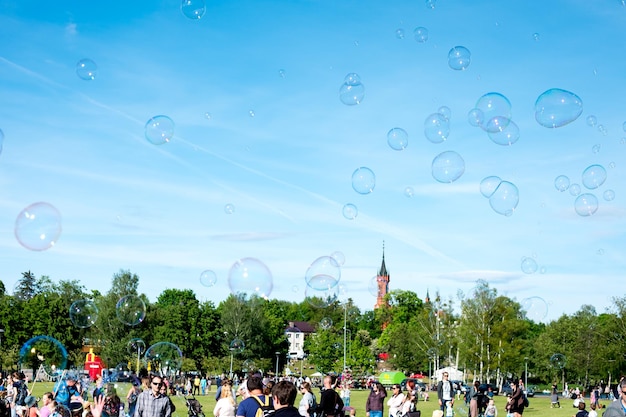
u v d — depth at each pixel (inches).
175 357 1386.6
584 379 2920.8
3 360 2158.0
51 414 475.5
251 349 2886.3
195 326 2842.0
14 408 597.3
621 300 2346.2
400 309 4264.3
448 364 2940.5
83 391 738.2
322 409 466.9
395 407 653.9
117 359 2539.4
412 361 3331.7
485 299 2379.4
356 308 4940.9
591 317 3102.9
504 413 1049.5
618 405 315.0
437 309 2765.7
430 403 1396.4
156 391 403.2
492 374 2524.6
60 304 2588.6
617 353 2284.7
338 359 3198.8
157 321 2827.3
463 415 983.0
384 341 4040.4
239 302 2947.8
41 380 2134.6
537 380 3324.3
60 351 2319.1
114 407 498.9
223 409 437.4
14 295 2645.2
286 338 3528.5
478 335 2342.5
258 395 334.3
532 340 3272.6
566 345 3024.1
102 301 2667.3
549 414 1144.2
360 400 1465.3
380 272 5984.3
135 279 2741.1
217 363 2783.0
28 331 2514.8
